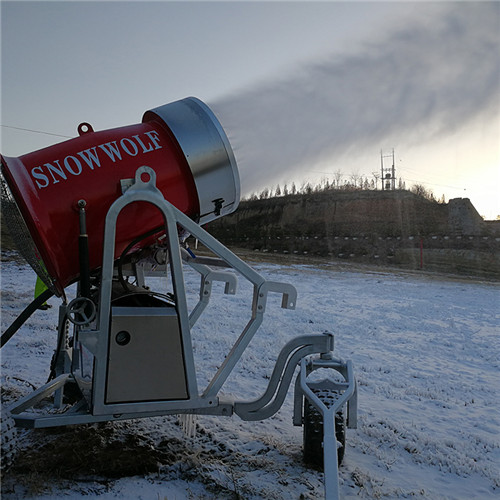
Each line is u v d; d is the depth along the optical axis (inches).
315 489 104.1
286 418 151.6
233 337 261.6
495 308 422.9
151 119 113.1
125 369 93.5
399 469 121.0
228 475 108.1
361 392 183.8
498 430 151.8
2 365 183.3
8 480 101.0
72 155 98.6
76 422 92.7
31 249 100.8
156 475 106.6
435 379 208.5
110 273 91.9
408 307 408.8
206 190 109.1
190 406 99.0
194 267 136.5
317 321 329.1
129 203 95.3
